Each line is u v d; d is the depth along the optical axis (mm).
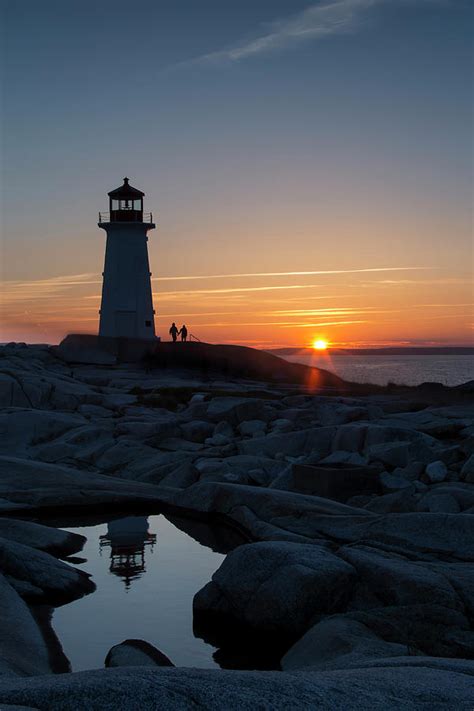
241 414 31359
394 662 7230
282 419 30953
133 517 20125
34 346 55500
